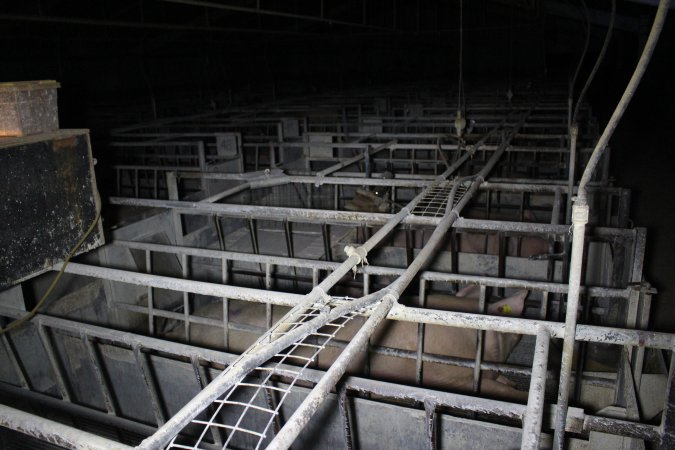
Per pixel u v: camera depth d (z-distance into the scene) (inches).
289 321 53.0
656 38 35.9
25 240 77.0
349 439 70.3
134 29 397.4
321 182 132.0
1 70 336.2
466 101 349.7
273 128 316.2
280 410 86.2
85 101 396.5
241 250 160.9
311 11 506.9
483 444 74.0
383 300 56.8
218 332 124.9
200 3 250.1
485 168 125.7
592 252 138.6
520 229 96.9
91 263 125.0
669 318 162.1
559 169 182.2
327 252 131.2
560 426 51.4
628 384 78.5
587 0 497.4
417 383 92.1
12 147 73.4
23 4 260.4
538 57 582.9
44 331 89.2
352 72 662.5
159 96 468.4
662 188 294.0
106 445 41.6
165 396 99.7
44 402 94.0
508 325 57.6
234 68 588.1
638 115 552.7
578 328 58.2
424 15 632.4
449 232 138.6
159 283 74.8
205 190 164.7
